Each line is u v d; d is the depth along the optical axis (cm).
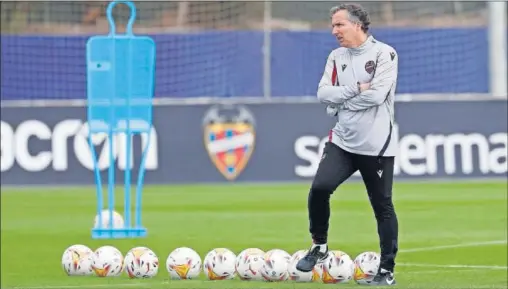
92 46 3834
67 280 3089
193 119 6450
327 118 6456
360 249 4138
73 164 6412
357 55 2680
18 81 6862
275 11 7288
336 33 2669
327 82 2733
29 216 5222
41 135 6425
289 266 2928
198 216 5119
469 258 3847
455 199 5562
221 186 6306
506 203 5403
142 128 3900
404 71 7038
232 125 6450
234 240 4388
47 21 7244
